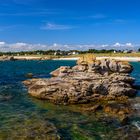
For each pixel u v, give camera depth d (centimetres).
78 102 3394
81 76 4069
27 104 3366
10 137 2086
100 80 3753
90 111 3008
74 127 2425
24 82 5125
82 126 2462
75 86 3481
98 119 2694
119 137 2184
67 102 3391
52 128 2347
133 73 7662
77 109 3125
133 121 2623
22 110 3055
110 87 3650
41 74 7394
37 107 3216
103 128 2411
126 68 5075
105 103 3394
